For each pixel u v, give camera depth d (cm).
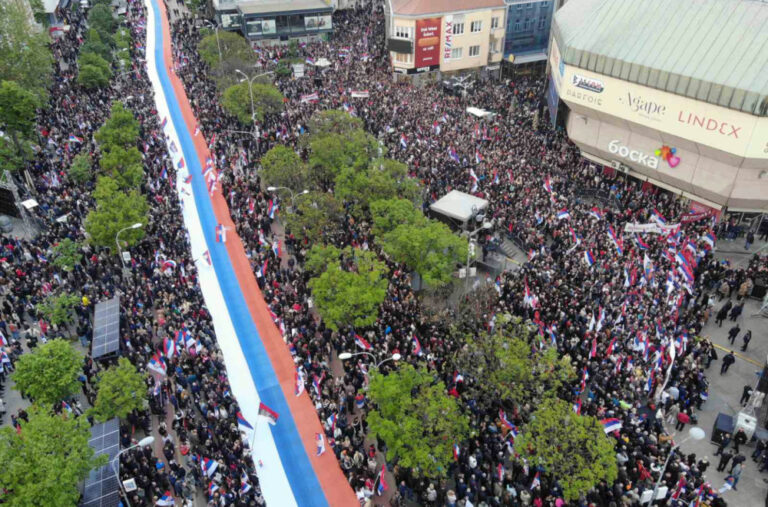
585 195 5981
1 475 2770
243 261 5556
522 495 3059
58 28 10762
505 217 5497
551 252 5038
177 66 9994
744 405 3888
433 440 3138
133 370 3519
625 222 5397
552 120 7306
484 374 3553
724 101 4841
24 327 4350
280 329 4591
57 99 8119
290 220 5109
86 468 2958
